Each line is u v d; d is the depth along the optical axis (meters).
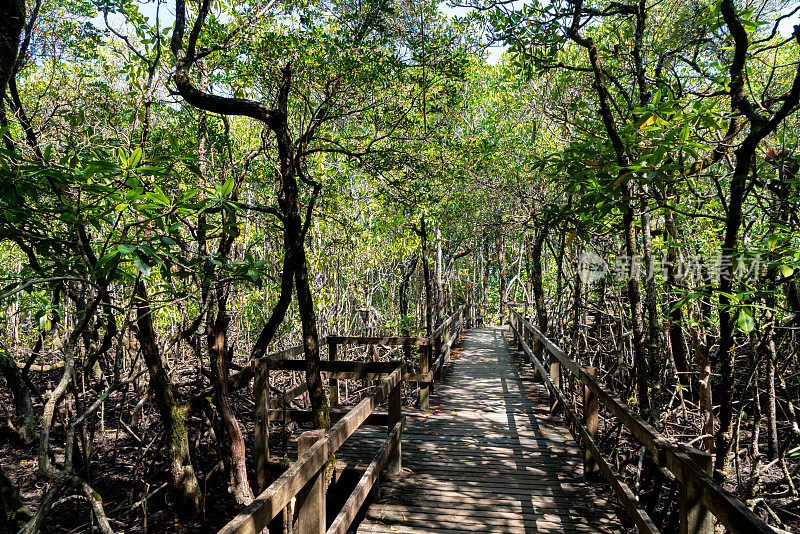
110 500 6.03
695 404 7.18
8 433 7.66
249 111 4.68
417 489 4.50
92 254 4.18
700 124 3.20
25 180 3.22
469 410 7.31
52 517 5.67
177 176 4.09
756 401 3.68
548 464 5.11
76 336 2.84
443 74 6.86
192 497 5.57
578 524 3.83
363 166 7.58
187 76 4.60
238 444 5.35
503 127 12.88
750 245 3.71
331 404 7.12
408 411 7.30
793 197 3.32
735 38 3.05
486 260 28.89
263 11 5.97
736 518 1.78
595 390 4.13
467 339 16.20
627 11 4.75
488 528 3.78
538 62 5.42
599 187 3.65
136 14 5.50
